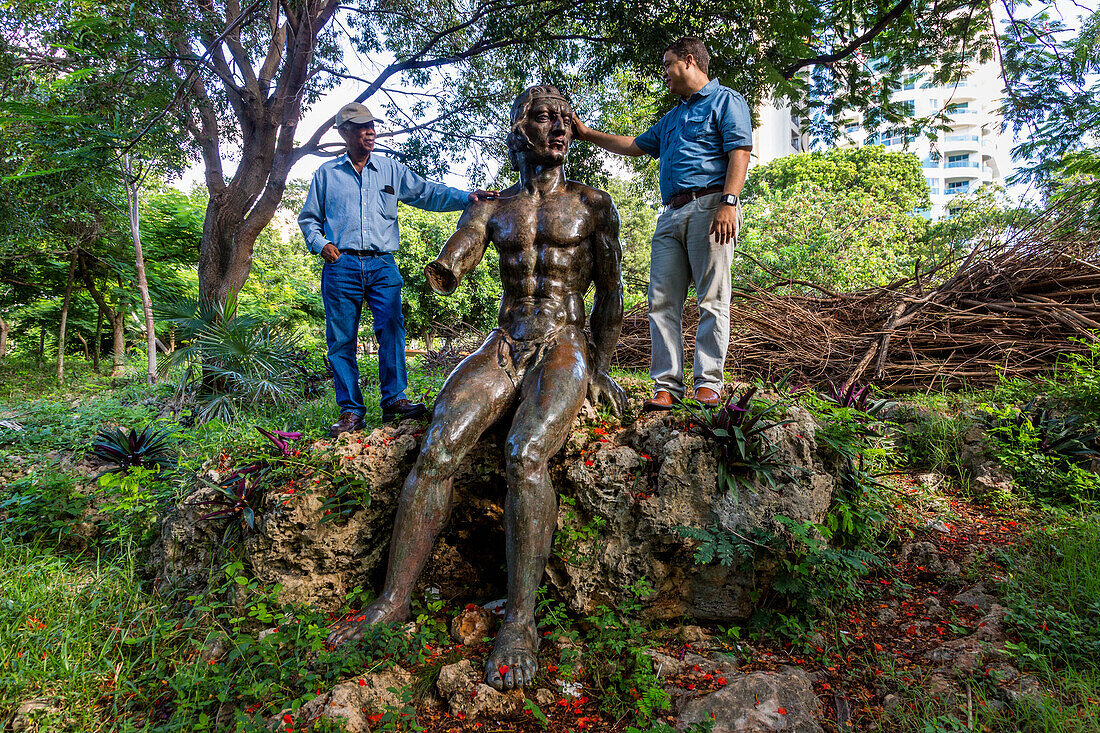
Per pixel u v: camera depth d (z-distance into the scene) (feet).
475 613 10.55
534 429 10.37
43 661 9.30
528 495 10.02
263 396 21.75
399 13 29.50
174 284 50.42
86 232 43.39
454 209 13.74
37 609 10.59
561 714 8.59
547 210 12.32
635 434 11.53
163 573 11.52
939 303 22.88
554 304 12.25
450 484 10.60
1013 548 12.61
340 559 10.94
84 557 13.32
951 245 34.76
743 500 10.55
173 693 8.95
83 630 10.19
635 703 8.41
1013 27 13.39
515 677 8.79
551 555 10.69
